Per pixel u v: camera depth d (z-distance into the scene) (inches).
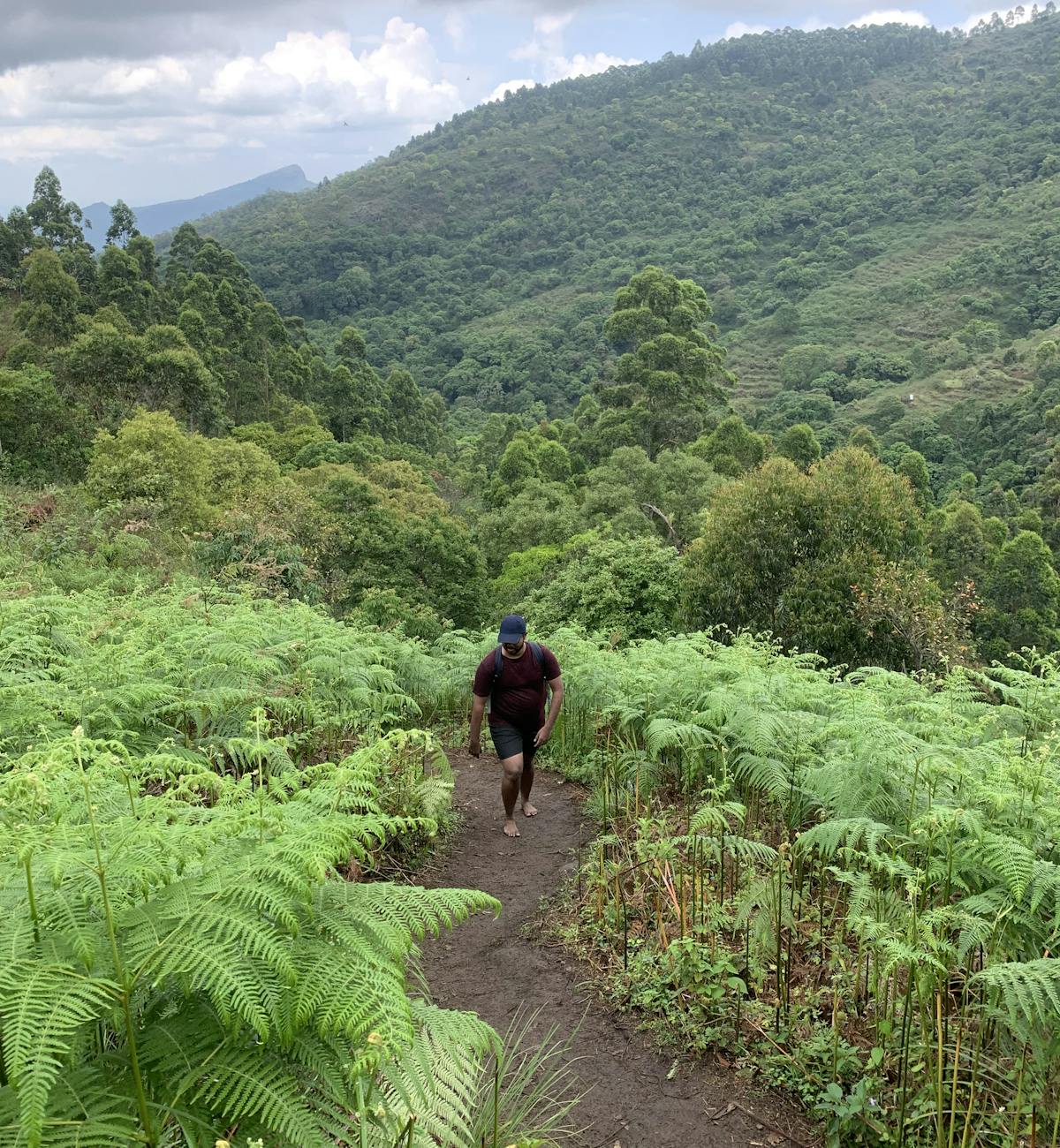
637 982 159.6
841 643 557.9
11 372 1368.1
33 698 193.6
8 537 590.6
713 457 1841.8
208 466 1098.1
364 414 3004.4
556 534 1344.7
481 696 245.6
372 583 930.1
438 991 161.2
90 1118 68.7
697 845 174.7
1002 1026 118.6
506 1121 119.0
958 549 1481.3
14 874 86.7
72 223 3132.4
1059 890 114.7
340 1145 94.7
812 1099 125.6
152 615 321.1
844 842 169.5
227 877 86.0
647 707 254.1
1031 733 222.1
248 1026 82.2
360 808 192.1
